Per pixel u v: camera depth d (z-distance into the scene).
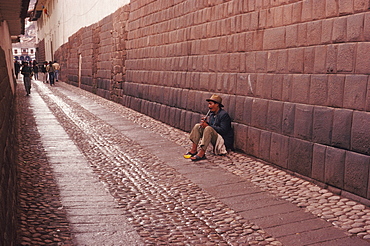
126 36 16.30
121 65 16.72
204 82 9.26
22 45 109.00
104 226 4.52
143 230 4.46
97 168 6.93
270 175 6.39
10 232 3.28
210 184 6.02
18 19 13.05
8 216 3.30
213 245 4.12
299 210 4.94
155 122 11.95
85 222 4.62
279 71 6.64
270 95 6.89
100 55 20.64
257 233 4.36
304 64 6.07
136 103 14.48
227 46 8.23
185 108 10.32
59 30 38.56
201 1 9.33
